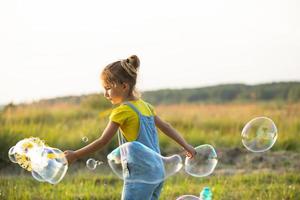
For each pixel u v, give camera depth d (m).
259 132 7.27
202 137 16.00
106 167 12.35
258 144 7.25
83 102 24.45
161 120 6.44
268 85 50.94
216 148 13.87
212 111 22.88
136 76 6.28
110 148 13.30
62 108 21.66
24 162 5.75
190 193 9.29
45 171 5.75
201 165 6.62
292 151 14.80
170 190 9.45
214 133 17.19
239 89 51.31
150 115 6.25
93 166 7.20
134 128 6.10
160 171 6.01
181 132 16.84
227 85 52.94
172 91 50.47
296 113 20.73
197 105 26.23
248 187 9.84
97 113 21.58
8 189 9.23
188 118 19.80
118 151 6.27
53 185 9.73
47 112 19.95
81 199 8.80
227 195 9.12
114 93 6.23
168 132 6.45
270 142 7.25
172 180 10.60
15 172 11.62
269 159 12.89
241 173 11.42
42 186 9.60
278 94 47.97
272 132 7.27
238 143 15.75
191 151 6.56
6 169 11.84
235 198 8.95
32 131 14.16
